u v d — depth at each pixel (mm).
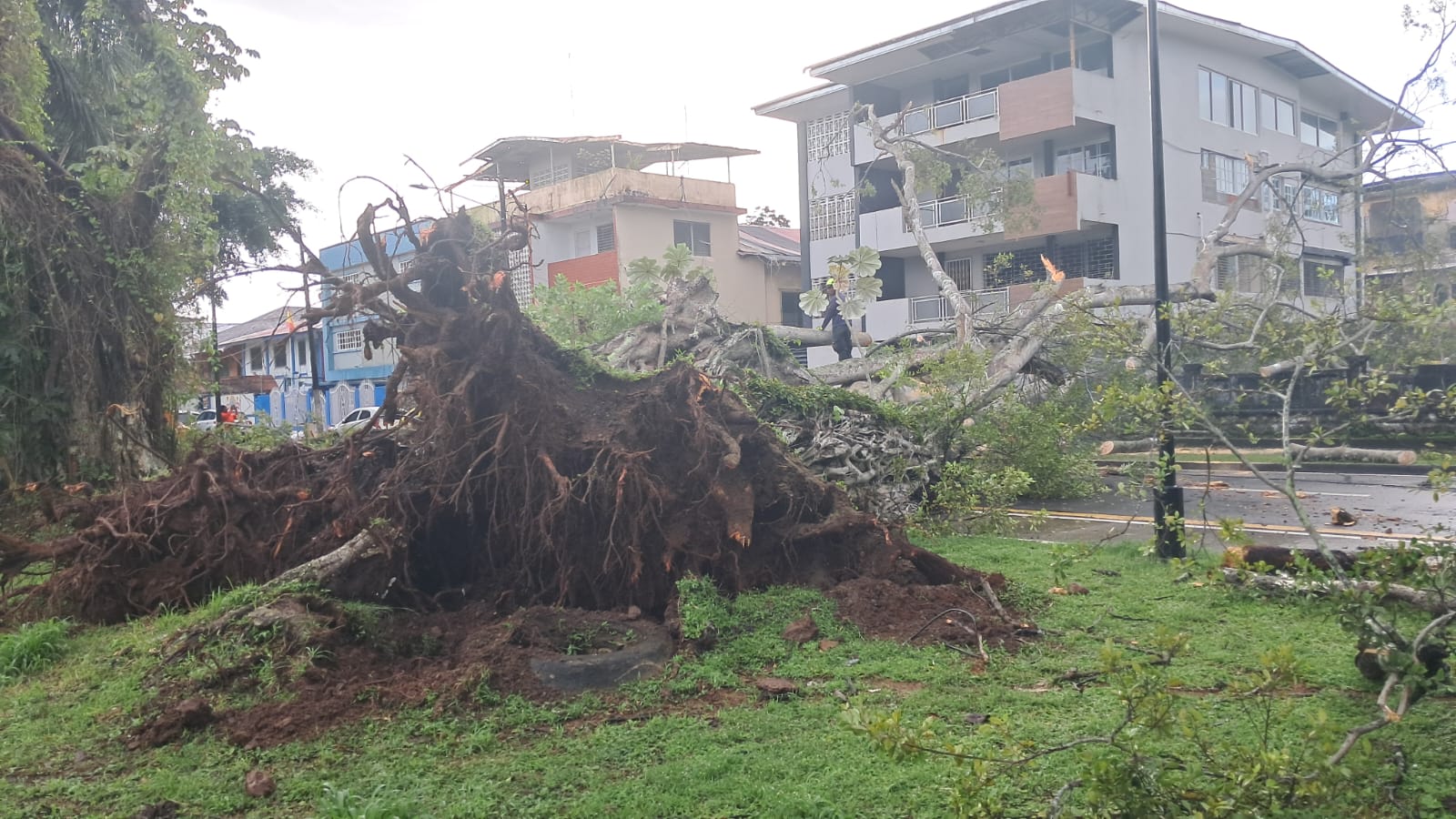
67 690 5738
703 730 4859
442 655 6047
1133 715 3531
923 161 19031
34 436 10820
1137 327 7574
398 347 7473
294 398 26000
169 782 4332
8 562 7465
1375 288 6141
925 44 25969
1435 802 3820
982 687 5434
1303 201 26344
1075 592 7520
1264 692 3633
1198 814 3131
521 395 7285
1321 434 5199
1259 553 7438
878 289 16609
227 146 13258
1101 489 13539
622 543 6895
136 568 7469
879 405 11734
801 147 31766
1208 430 5441
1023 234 25328
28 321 10852
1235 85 27953
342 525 6953
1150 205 25750
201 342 13039
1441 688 5066
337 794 3902
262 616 5941
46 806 4172
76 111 14656
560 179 31375
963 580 7406
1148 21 8695
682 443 7488
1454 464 4695
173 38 14086
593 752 4594
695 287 14477
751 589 7188
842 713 3484
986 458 12539
